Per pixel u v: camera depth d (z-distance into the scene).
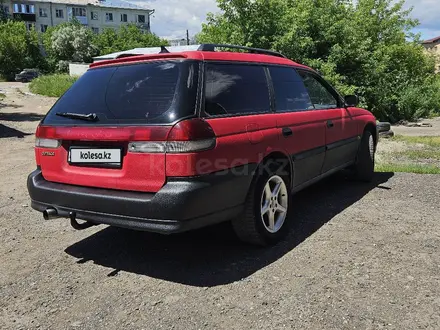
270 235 3.73
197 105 3.08
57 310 2.83
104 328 2.61
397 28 19.14
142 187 3.04
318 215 4.62
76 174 3.37
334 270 3.27
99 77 3.60
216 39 13.32
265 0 12.67
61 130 3.43
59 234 4.28
